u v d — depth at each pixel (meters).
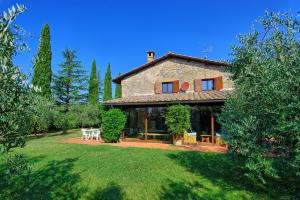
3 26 2.30
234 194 5.81
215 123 18.67
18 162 2.68
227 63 6.21
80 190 6.17
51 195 5.81
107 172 7.88
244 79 5.50
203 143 15.77
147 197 5.67
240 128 5.01
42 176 7.41
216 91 17.83
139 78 21.53
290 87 4.22
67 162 9.52
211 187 6.33
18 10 2.41
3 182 6.55
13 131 2.38
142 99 17.48
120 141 17.62
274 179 6.85
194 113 19.95
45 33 27.48
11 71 2.24
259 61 5.12
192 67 19.62
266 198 5.54
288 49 4.84
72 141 18.05
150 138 18.80
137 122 22.22
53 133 25.91
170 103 15.79
